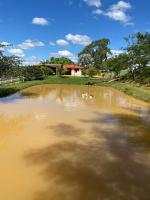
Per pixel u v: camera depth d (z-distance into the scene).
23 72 50.50
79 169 8.77
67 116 17.44
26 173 8.41
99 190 7.41
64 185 7.68
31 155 9.96
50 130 13.66
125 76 57.09
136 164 9.27
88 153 10.30
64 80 56.28
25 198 7.02
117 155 10.13
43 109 20.03
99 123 15.50
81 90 39.31
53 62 91.88
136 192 7.32
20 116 17.06
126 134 13.14
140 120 16.55
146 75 46.09
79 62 79.81
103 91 38.03
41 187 7.56
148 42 48.50
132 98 28.80
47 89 39.69
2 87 34.16
